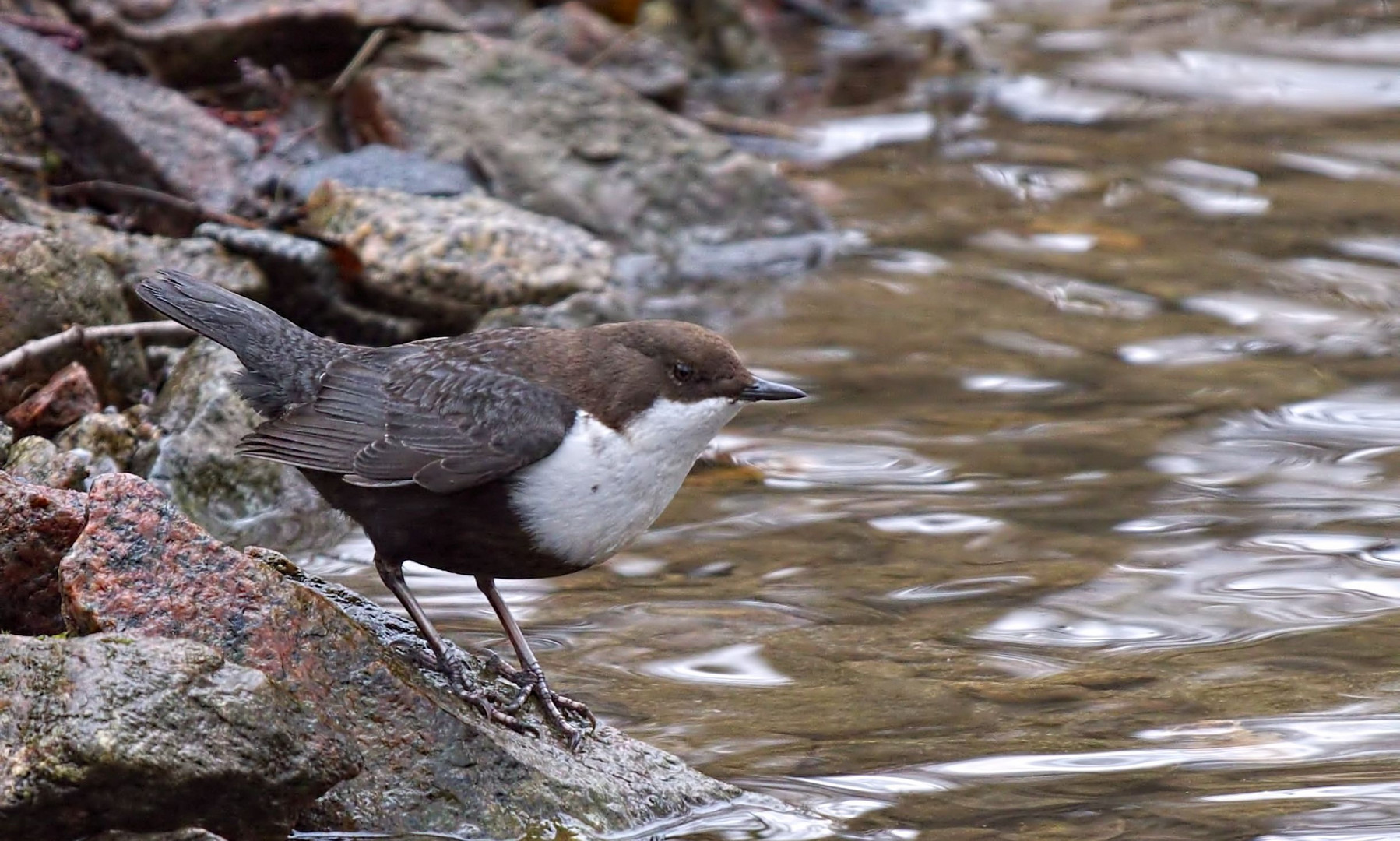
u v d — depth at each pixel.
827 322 15.27
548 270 14.44
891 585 10.36
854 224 17.64
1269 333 14.90
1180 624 9.73
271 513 11.21
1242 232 17.41
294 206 14.84
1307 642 9.42
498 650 9.38
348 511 7.96
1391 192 18.42
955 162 19.53
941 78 22.14
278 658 6.94
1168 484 11.90
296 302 13.88
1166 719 8.48
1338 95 21.59
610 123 17.02
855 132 20.30
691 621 9.85
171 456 11.16
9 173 13.90
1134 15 25.00
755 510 11.58
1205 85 22.03
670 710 8.66
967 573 10.52
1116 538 11.01
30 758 6.15
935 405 13.45
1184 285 16.06
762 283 16.22
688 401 7.91
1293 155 19.62
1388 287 15.86
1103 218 17.84
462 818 7.16
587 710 7.95
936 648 9.46
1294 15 24.83
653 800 7.50
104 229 13.45
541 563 7.94
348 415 7.96
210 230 13.74
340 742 6.63
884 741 8.27
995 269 16.50
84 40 15.80
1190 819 7.36
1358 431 12.80
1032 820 7.40
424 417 7.80
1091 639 9.55
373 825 7.05
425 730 7.26
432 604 10.12
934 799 7.64
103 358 11.62
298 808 6.63
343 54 16.86
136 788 6.24
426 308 14.17
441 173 15.66
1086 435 12.80
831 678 9.07
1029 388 13.80
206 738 6.31
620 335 8.02
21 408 10.91
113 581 6.82
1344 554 10.70
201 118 15.23
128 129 14.67
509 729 7.59
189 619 6.85
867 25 23.89
